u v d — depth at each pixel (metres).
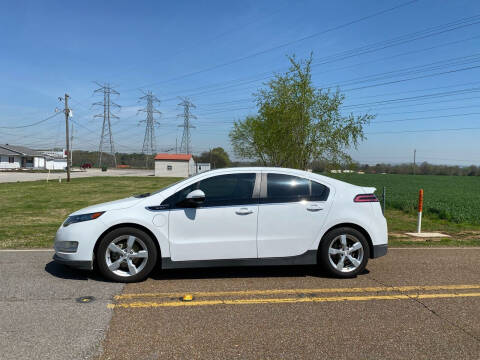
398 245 7.53
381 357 2.99
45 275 5.04
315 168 15.54
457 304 4.17
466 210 14.88
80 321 3.56
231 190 5.05
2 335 3.24
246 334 3.35
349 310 3.96
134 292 4.43
